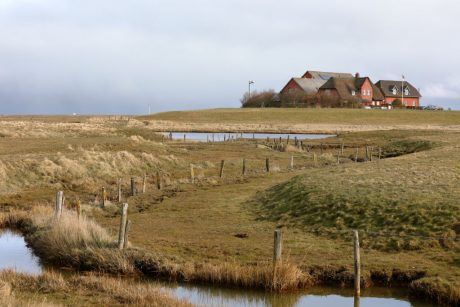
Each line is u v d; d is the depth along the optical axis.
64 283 16.27
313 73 166.38
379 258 19.47
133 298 15.05
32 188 35.31
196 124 111.00
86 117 141.75
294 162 51.09
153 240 22.42
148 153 49.72
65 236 21.00
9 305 12.76
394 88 160.75
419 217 22.34
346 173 32.03
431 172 30.23
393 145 62.66
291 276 17.52
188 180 38.81
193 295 17.12
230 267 18.12
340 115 125.81
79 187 36.22
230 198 31.84
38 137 62.38
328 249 20.80
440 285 16.61
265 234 23.41
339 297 17.12
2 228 26.39
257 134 93.00
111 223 25.98
